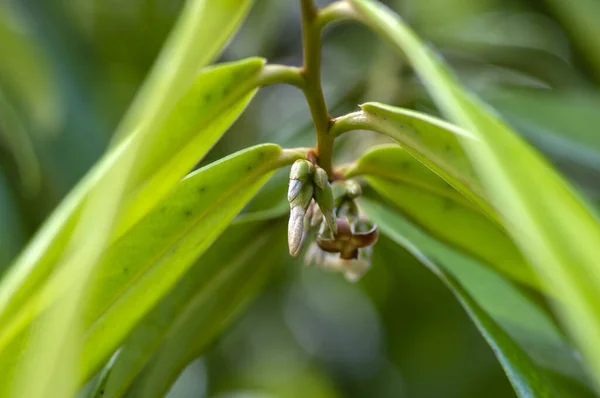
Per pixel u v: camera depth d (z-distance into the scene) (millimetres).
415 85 547
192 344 411
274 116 748
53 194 612
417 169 388
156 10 694
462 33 689
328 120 372
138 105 319
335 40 703
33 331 323
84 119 638
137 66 707
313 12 371
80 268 290
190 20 320
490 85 590
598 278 303
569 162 527
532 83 670
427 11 694
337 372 886
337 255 406
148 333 396
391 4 663
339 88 609
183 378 815
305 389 863
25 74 566
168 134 354
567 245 306
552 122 501
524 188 310
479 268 426
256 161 367
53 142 612
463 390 711
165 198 362
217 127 361
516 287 417
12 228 571
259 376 855
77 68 663
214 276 406
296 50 733
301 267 800
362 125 364
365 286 743
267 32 701
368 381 874
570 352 461
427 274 697
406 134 354
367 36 668
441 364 737
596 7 540
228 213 368
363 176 392
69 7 679
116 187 305
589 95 535
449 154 348
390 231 407
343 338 908
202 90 358
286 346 864
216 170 364
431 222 397
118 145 320
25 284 321
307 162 365
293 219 362
